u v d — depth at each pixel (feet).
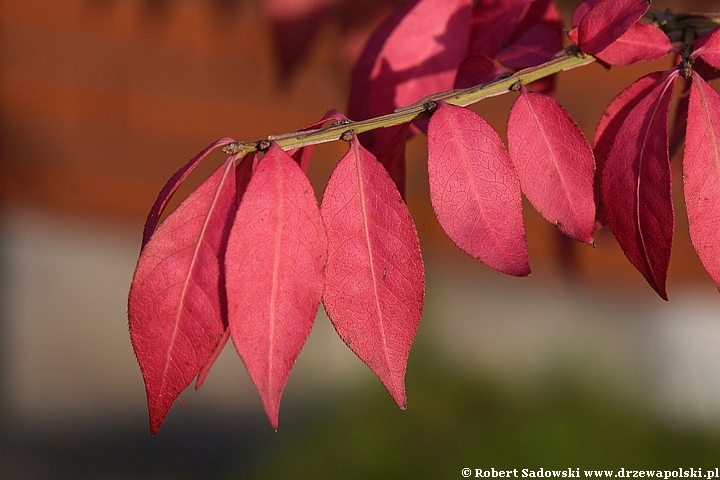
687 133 2.40
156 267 2.23
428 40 3.48
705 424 9.71
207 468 10.20
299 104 9.95
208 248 2.26
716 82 3.61
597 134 2.75
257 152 2.45
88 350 11.89
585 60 2.76
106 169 11.13
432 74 3.47
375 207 2.37
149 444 10.73
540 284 10.34
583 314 10.30
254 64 10.07
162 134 10.75
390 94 3.45
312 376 10.71
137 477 10.18
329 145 9.72
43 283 11.96
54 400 11.50
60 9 10.68
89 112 10.96
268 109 10.07
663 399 9.96
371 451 9.52
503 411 9.75
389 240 2.35
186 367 2.23
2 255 11.87
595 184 2.84
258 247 2.18
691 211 2.37
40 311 11.96
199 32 10.21
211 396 11.16
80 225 11.70
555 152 2.59
